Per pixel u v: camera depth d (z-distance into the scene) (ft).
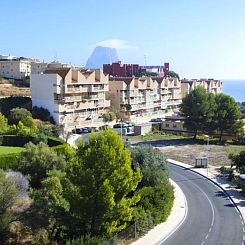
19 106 391.86
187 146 311.88
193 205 173.99
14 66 590.55
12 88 495.41
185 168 242.17
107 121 421.18
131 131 384.47
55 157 174.50
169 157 269.85
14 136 261.24
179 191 195.11
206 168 240.12
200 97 337.11
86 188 112.88
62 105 372.99
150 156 187.62
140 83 496.64
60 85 371.15
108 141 116.67
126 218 117.50
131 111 477.36
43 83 377.09
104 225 115.55
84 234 113.39
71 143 305.94
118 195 117.08
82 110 400.26
